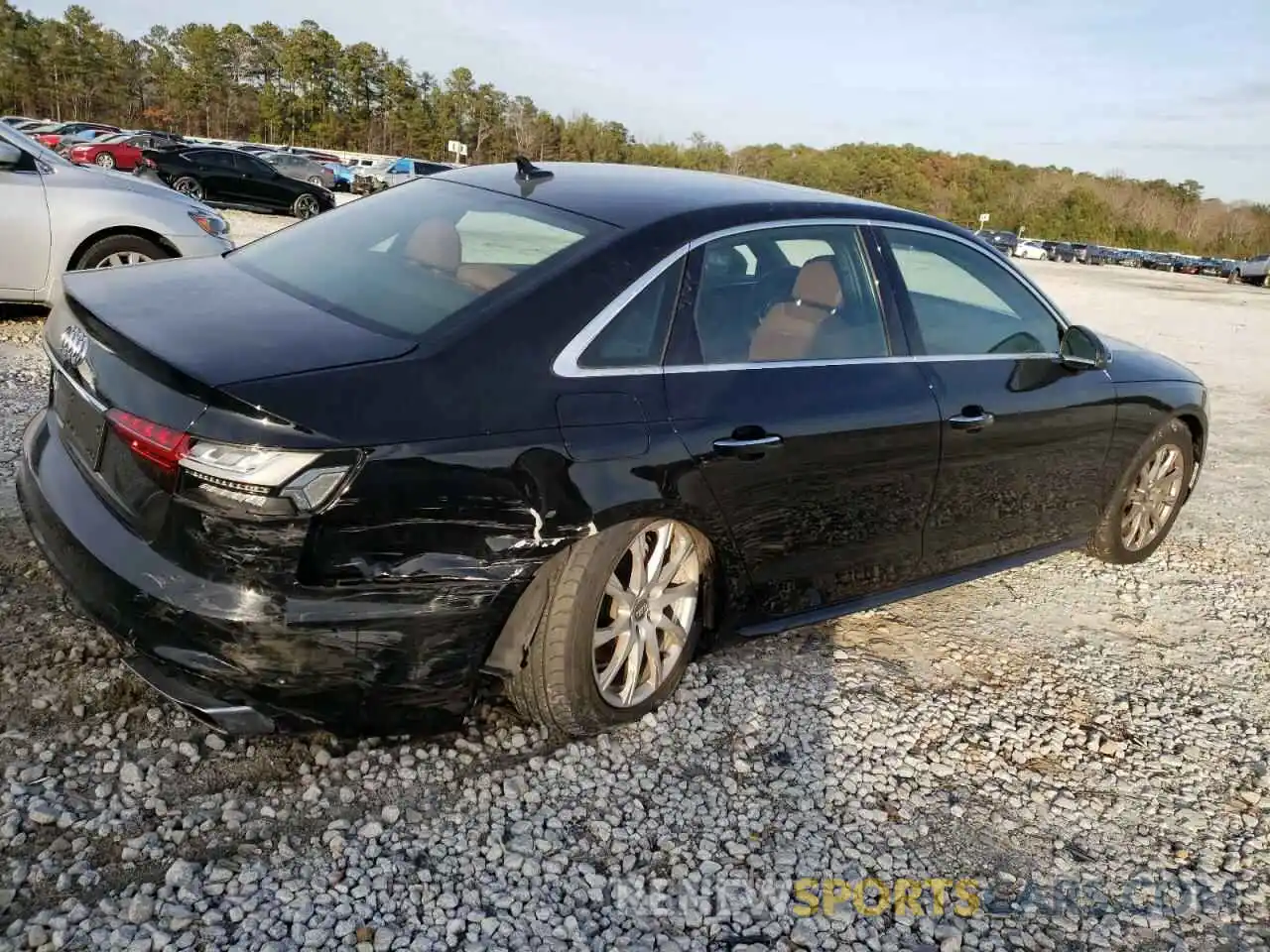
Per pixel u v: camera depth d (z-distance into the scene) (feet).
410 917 7.09
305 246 10.33
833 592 11.25
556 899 7.49
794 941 7.44
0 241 20.10
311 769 8.43
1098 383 13.85
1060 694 11.77
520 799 8.50
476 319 8.21
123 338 7.63
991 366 12.35
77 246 20.99
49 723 8.41
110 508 7.88
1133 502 15.56
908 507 11.46
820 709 10.57
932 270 12.05
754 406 9.55
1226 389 36.94
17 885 6.81
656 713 9.98
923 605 13.74
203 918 6.79
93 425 8.16
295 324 8.14
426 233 9.73
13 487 12.73
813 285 10.62
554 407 8.17
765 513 9.86
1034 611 14.10
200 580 7.20
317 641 7.28
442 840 7.89
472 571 7.73
